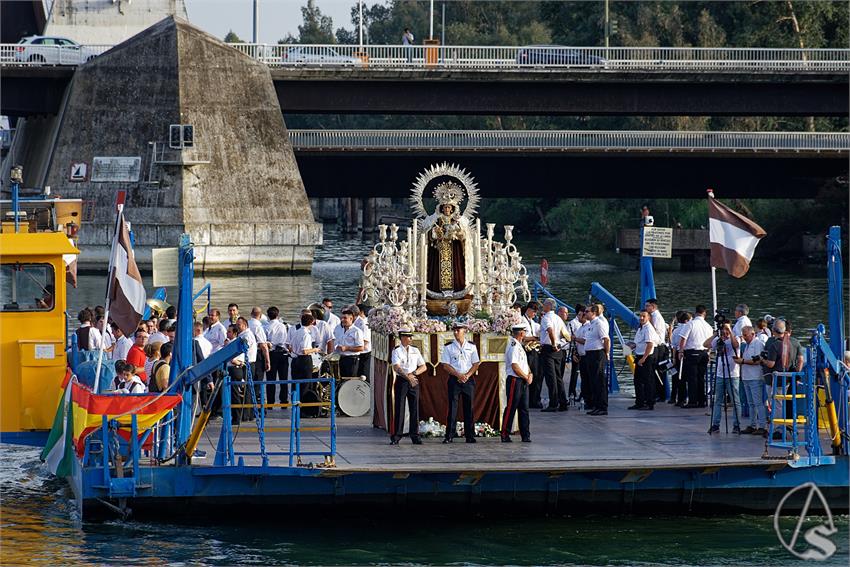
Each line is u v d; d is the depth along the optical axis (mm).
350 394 64188
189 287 53812
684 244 186000
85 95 170625
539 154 176375
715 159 185125
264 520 51906
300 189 172000
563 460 51750
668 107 180625
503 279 59312
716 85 180250
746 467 51844
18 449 69812
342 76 175500
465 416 56344
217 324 64250
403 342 56062
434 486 51594
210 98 170500
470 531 50875
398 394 56062
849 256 172750
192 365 54938
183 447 51875
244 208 169500
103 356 61250
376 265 59969
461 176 59719
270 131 172250
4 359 58219
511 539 49844
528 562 47156
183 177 167250
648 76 177375
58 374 58500
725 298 139375
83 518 51500
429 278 59375
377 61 176625
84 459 51469
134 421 50875
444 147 175125
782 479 52500
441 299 59188
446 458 52281
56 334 58438
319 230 169625
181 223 165125
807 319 119312
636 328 74562
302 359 64250
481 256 59750
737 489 52812
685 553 48312
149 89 169750
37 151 187250
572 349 70438
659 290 150250
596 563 47125
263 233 168000
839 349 57125
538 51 181000
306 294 136875
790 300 137500
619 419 63062
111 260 56312
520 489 51938
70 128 170750
